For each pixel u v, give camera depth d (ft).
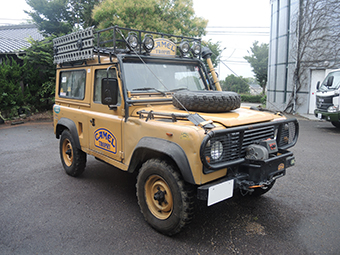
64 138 17.06
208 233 10.55
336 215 11.85
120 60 11.82
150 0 35.40
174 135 9.34
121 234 10.50
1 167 18.94
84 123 14.52
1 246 9.78
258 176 9.93
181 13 39.17
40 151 23.39
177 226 9.72
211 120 9.36
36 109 45.47
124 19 35.42
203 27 40.24
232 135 9.46
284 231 10.65
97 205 13.00
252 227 10.96
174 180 9.49
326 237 10.19
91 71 13.99
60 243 9.94
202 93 10.78
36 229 10.87
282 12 49.90
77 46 14.20
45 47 42.14
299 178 16.34
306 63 45.80
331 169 17.89
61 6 43.80
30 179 16.55
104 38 36.45
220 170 9.66
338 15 41.55
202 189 8.79
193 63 15.33
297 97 47.98
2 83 38.27
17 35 56.29
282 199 13.56
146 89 12.41
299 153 21.88
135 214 12.13
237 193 14.34
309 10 44.24
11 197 13.94
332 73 33.04
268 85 57.47
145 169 10.55
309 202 13.17
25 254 9.33
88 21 45.73
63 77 17.26
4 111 40.14
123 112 11.71
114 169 18.57
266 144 9.85
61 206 12.91
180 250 9.46
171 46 14.35
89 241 10.05
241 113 11.02
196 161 8.70
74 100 15.67
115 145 12.34
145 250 9.49
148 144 10.07
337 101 29.55
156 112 10.40
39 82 44.29
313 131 31.32
